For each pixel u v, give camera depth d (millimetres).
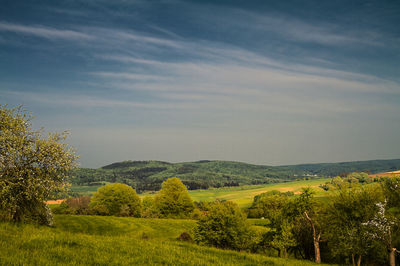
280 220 38594
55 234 17422
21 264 10969
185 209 81375
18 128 23031
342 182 36469
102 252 14602
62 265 11555
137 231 50938
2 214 21422
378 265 34188
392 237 30516
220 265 15195
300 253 40844
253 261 17875
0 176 21172
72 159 24953
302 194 38031
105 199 83812
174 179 83438
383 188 36250
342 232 32438
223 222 35750
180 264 14258
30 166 22859
